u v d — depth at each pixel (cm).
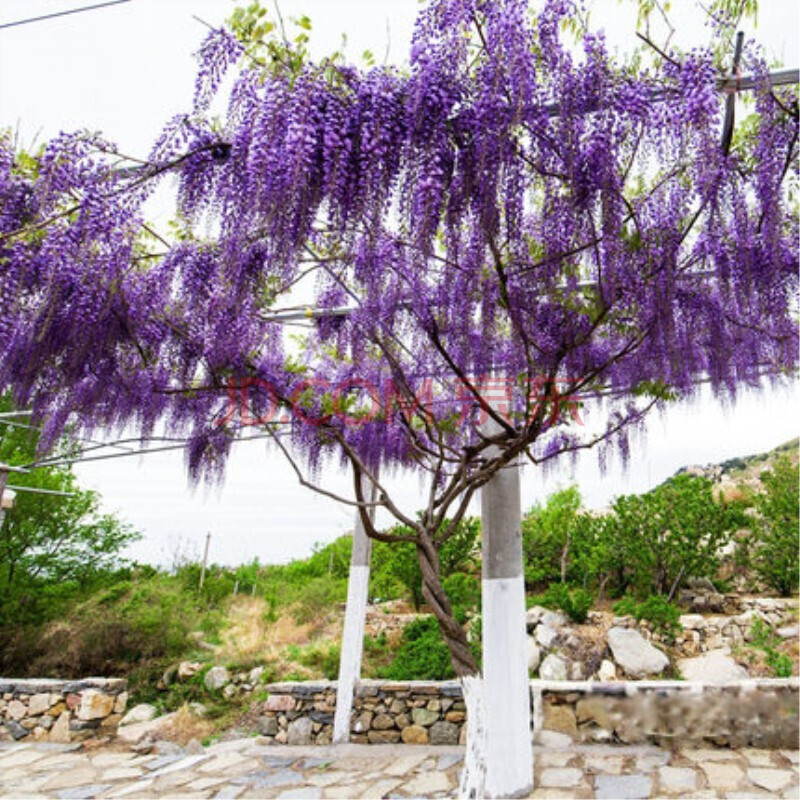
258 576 1169
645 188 230
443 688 469
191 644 748
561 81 186
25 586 738
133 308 268
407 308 252
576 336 269
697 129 186
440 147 182
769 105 208
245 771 409
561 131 185
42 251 220
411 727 464
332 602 878
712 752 372
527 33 179
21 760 472
